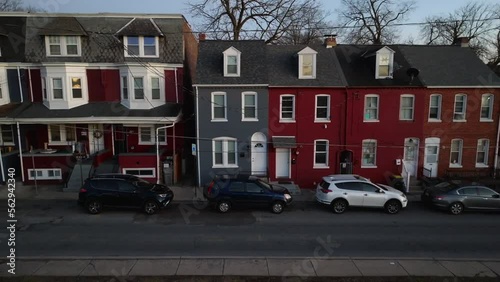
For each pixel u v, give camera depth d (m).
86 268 9.84
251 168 20.58
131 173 20.06
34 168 18.83
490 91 20.39
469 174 20.55
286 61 21.31
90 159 20.81
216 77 19.88
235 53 19.73
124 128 22.45
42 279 9.10
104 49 21.52
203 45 21.55
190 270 9.77
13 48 21.44
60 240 12.18
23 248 11.41
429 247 11.92
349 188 15.88
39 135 22.20
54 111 20.47
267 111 20.08
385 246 11.95
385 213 15.98
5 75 21.28
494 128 20.78
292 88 19.89
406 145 20.66
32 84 21.48
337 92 20.09
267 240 12.39
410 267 10.17
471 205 15.94
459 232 13.52
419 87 19.94
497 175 20.64
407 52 22.36
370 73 20.80
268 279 9.25
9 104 21.27
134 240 12.25
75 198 17.81
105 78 21.38
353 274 9.64
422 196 17.48
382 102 20.22
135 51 21.44
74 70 20.95
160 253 11.09
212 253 11.12
